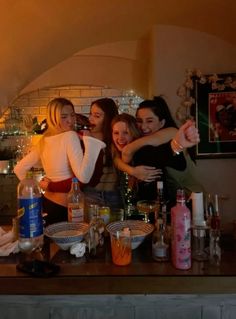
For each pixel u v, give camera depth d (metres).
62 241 1.21
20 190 1.30
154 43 1.73
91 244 1.22
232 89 1.69
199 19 1.61
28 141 1.91
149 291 1.02
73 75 1.88
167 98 1.73
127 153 1.76
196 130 1.57
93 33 1.72
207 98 1.71
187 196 1.70
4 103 1.73
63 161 1.71
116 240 1.11
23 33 1.41
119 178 1.75
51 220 1.71
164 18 1.64
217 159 1.73
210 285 1.00
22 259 1.17
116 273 1.04
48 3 1.31
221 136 1.71
